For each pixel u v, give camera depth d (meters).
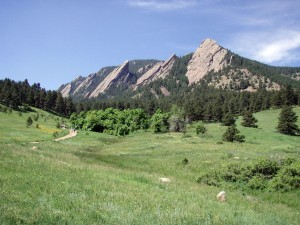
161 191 21.44
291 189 27.27
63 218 11.91
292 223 18.58
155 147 63.53
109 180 22.25
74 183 19.12
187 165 41.16
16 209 11.93
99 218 12.79
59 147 52.62
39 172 20.61
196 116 160.88
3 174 18.28
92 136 94.06
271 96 168.62
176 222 13.62
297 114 136.62
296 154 49.41
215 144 66.19
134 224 12.62
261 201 25.03
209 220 14.69
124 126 114.75
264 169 30.67
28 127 114.56
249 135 96.44
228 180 31.61
